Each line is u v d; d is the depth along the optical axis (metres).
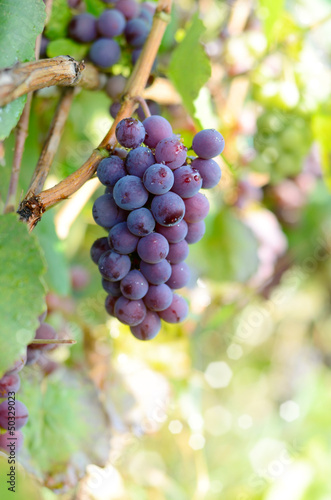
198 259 0.77
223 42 0.75
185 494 0.86
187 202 0.45
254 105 0.80
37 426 0.57
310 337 1.18
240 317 0.94
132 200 0.43
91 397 0.61
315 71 0.74
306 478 1.02
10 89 0.42
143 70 0.49
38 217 0.44
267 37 0.70
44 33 0.56
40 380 0.59
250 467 1.02
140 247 0.44
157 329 0.47
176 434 0.78
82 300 0.78
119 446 0.68
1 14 0.45
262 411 1.16
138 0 0.69
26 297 0.41
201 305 0.75
